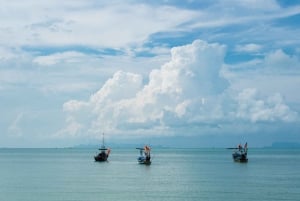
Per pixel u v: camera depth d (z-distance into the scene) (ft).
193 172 462.19
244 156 644.69
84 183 343.87
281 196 267.80
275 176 405.59
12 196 266.77
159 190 298.76
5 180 367.25
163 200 254.68
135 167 555.28
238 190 296.92
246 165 593.01
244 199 257.55
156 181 362.33
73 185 327.06
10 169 515.91
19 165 607.78
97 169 514.27
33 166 581.53
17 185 326.85
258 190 295.89
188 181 359.46
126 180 367.25
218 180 369.09
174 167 558.15
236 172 460.96
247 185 327.47
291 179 373.61
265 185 326.85
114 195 272.92
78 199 256.32
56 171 478.18
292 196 267.80
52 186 319.88
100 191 291.99
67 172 461.78
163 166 582.35
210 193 282.56
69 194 276.00
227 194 277.44
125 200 253.85
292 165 585.22
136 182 352.08
